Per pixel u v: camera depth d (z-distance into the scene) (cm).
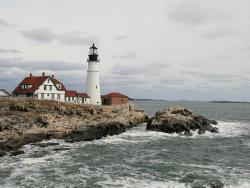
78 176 2841
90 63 7206
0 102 4962
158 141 4816
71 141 4516
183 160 3509
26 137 4216
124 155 3728
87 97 7112
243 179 2759
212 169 3098
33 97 5869
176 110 6131
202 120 6212
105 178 2788
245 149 4256
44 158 3484
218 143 4753
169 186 2578
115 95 7894
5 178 2759
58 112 5119
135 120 6669
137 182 2680
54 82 6588
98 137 4878
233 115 12450
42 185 2600
